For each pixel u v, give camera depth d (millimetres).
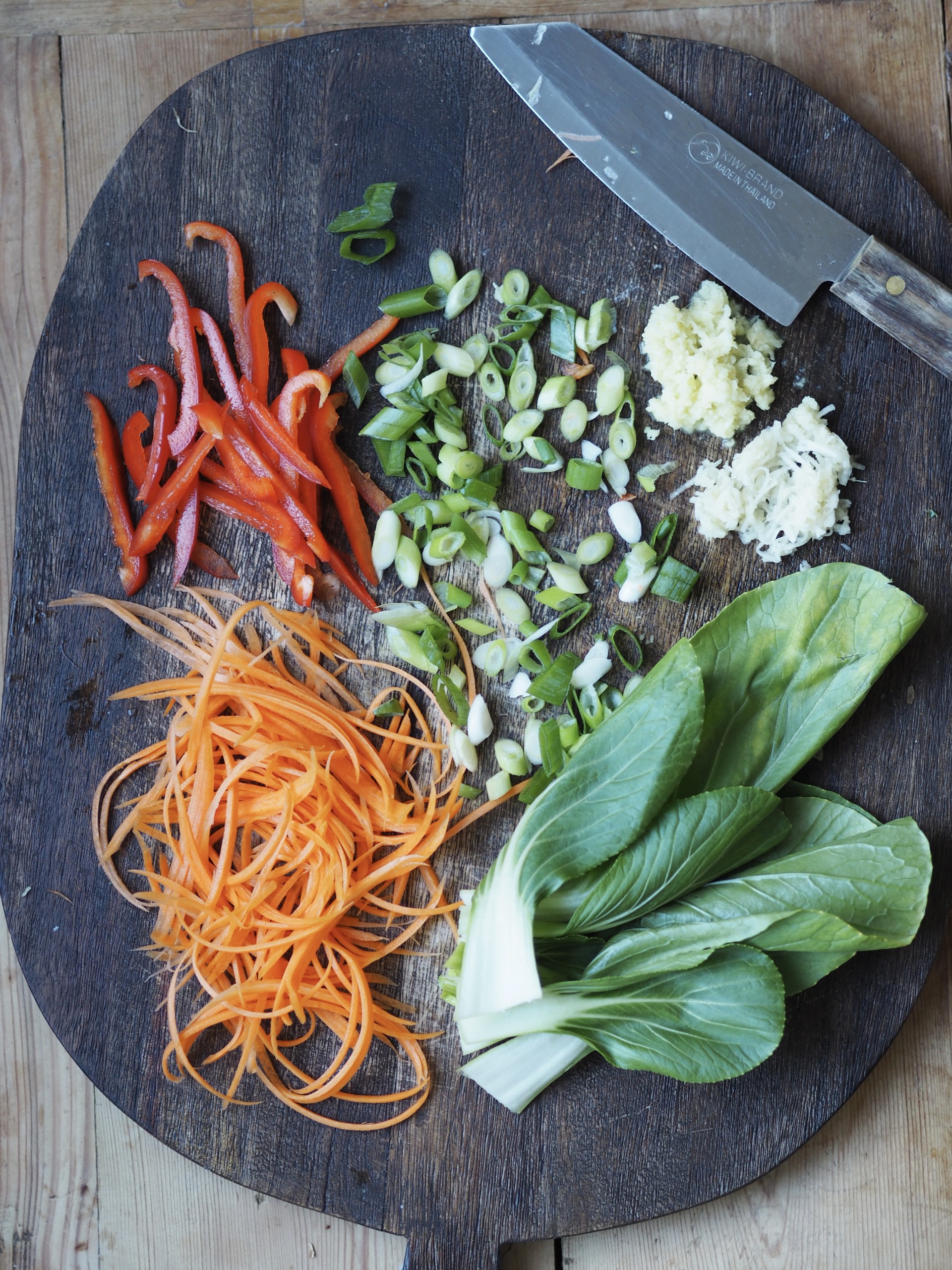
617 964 437
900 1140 484
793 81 468
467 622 485
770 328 475
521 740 485
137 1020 480
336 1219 490
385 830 474
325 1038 478
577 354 482
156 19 498
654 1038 431
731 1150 466
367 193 477
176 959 479
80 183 500
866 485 475
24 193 501
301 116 479
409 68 476
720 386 461
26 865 482
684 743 433
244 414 478
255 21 497
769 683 456
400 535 484
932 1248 481
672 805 434
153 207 482
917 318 459
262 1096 477
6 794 483
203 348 487
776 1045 417
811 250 463
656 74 470
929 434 473
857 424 474
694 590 481
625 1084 469
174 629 483
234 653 479
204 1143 477
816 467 466
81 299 484
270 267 482
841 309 473
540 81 469
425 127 478
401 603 486
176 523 484
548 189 477
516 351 481
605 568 485
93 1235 495
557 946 459
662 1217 486
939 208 467
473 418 486
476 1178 471
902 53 485
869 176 469
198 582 488
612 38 470
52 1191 497
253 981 459
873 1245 482
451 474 479
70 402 484
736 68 469
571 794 439
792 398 476
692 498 481
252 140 480
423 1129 474
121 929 481
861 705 472
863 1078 464
